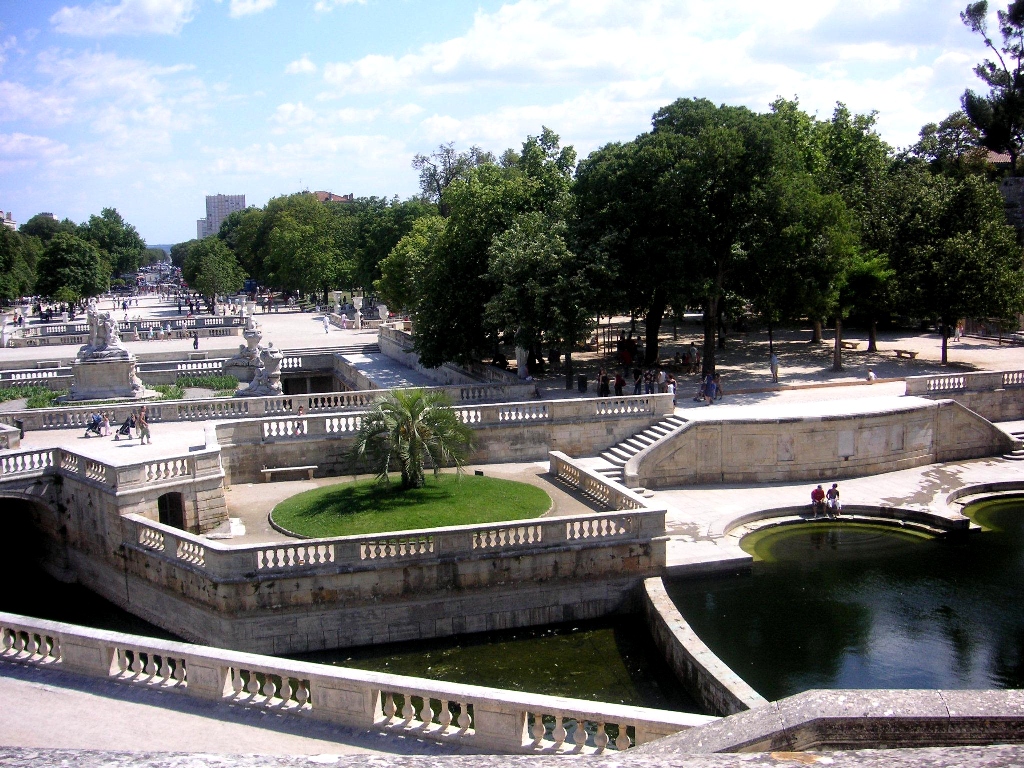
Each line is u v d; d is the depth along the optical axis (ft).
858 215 188.85
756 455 125.08
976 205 180.55
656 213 158.51
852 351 198.39
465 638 87.81
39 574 110.63
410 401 106.42
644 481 121.60
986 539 107.76
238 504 107.04
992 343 208.54
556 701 46.24
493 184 176.96
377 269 351.46
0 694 54.19
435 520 94.32
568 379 157.48
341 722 50.21
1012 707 22.17
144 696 53.88
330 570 84.38
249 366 191.83
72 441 122.31
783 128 162.61
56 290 388.57
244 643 83.51
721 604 89.20
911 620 85.10
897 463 131.75
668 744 23.12
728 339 224.53
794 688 72.18
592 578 90.94
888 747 22.40
